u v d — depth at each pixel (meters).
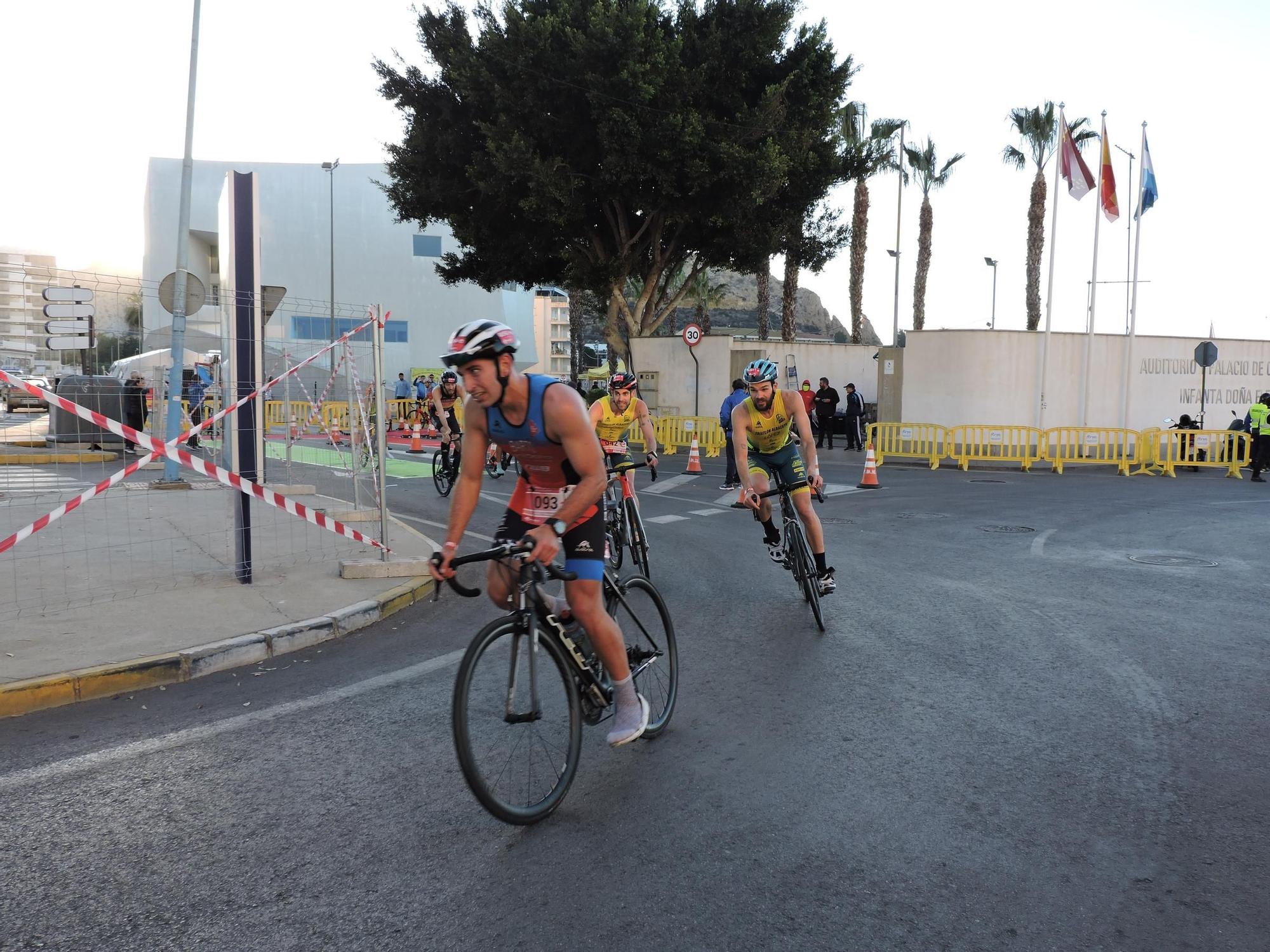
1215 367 24.31
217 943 2.57
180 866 2.99
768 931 2.63
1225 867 3.02
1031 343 22.17
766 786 3.64
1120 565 8.48
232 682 5.00
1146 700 4.69
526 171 22.12
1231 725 4.34
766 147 22.48
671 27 23.81
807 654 5.53
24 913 2.71
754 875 2.95
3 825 3.29
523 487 3.61
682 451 24.08
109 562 7.79
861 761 3.89
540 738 3.39
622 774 3.76
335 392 16.30
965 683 4.97
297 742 4.09
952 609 6.71
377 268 53.81
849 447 24.78
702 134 22.27
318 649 5.68
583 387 35.03
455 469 13.49
